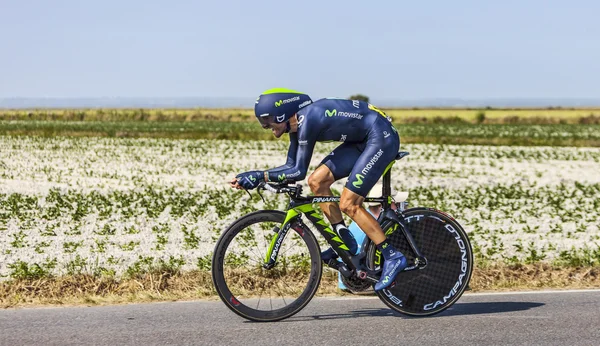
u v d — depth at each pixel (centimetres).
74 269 798
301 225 579
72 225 1152
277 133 562
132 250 948
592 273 768
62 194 1553
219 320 563
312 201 573
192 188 1695
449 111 15500
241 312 562
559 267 800
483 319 569
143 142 3503
